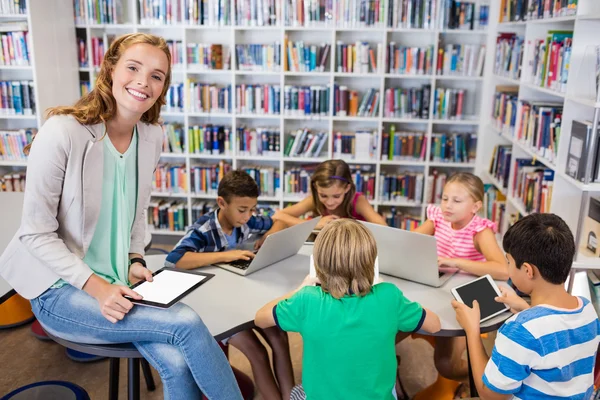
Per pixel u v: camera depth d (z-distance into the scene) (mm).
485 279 1962
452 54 4203
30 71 4480
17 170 4664
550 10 3000
